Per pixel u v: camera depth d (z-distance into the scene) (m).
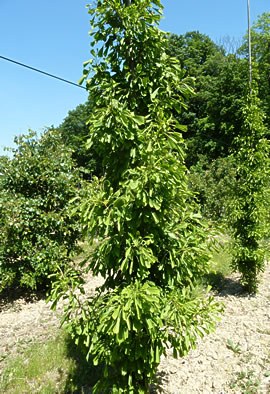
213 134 24.42
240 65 22.84
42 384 3.88
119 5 2.80
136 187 2.51
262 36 22.97
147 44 2.94
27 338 5.12
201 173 16.84
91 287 7.33
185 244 2.84
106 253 2.69
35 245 6.71
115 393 2.78
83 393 3.60
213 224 3.22
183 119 26.25
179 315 2.60
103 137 2.65
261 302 6.00
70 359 4.30
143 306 2.40
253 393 3.47
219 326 5.10
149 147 2.60
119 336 2.44
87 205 2.72
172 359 4.20
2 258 6.49
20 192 7.03
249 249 6.34
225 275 7.60
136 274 2.86
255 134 6.68
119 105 2.76
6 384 3.90
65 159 7.29
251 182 6.43
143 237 2.79
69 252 7.17
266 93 21.34
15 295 7.26
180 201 2.95
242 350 4.35
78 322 2.98
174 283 2.99
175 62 3.04
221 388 3.60
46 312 6.20
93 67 3.01
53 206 7.04
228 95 22.91
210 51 30.11
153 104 2.88
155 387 3.58
